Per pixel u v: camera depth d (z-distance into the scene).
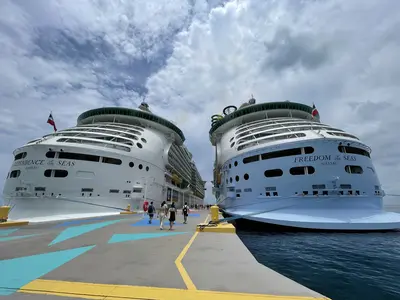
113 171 29.44
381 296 7.18
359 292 7.52
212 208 15.39
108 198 28.28
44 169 25.52
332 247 14.48
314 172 21.25
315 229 18.98
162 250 8.20
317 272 9.65
